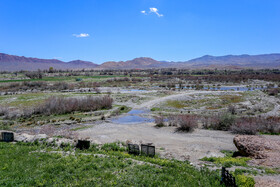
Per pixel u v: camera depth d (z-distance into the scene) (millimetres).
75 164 12109
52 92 79875
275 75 159375
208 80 135500
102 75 195875
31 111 45000
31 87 94500
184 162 16484
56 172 10867
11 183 9172
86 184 9648
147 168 12383
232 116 34281
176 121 37438
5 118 40625
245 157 17219
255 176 12148
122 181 10180
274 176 12125
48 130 27828
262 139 19266
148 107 53812
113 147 19312
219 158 17250
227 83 118062
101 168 11906
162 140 27656
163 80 143375
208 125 35344
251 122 31672
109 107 52688
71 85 98000
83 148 17750
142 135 30516
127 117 43938
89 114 45438
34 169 11086
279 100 59000
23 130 31938
